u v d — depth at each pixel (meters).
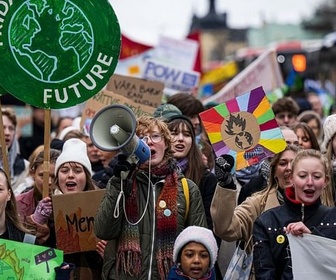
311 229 15.05
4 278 14.87
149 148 14.93
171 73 31.22
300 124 21.09
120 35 16.53
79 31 16.53
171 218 15.22
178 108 20.86
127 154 14.71
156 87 25.39
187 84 31.31
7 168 16.80
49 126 16.55
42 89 16.53
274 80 30.12
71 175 17.53
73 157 17.56
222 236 15.59
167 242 15.20
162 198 15.29
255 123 16.34
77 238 16.72
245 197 18.42
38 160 18.50
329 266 14.79
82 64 16.56
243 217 16.31
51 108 16.55
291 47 61.53
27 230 15.55
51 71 16.53
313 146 20.94
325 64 58.38
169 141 15.51
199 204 15.44
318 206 15.18
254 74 30.12
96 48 16.55
